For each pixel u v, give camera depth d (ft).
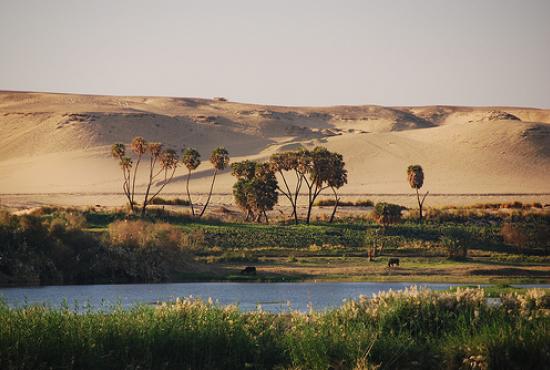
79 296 237.45
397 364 98.99
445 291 122.62
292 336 103.71
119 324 102.63
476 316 107.24
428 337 104.94
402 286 282.15
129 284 299.17
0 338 95.09
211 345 101.96
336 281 304.09
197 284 294.87
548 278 326.03
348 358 98.68
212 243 385.29
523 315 108.68
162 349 100.78
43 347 95.61
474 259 377.50
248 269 323.57
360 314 112.78
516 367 96.58
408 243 404.77
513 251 411.95
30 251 302.86
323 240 404.16
